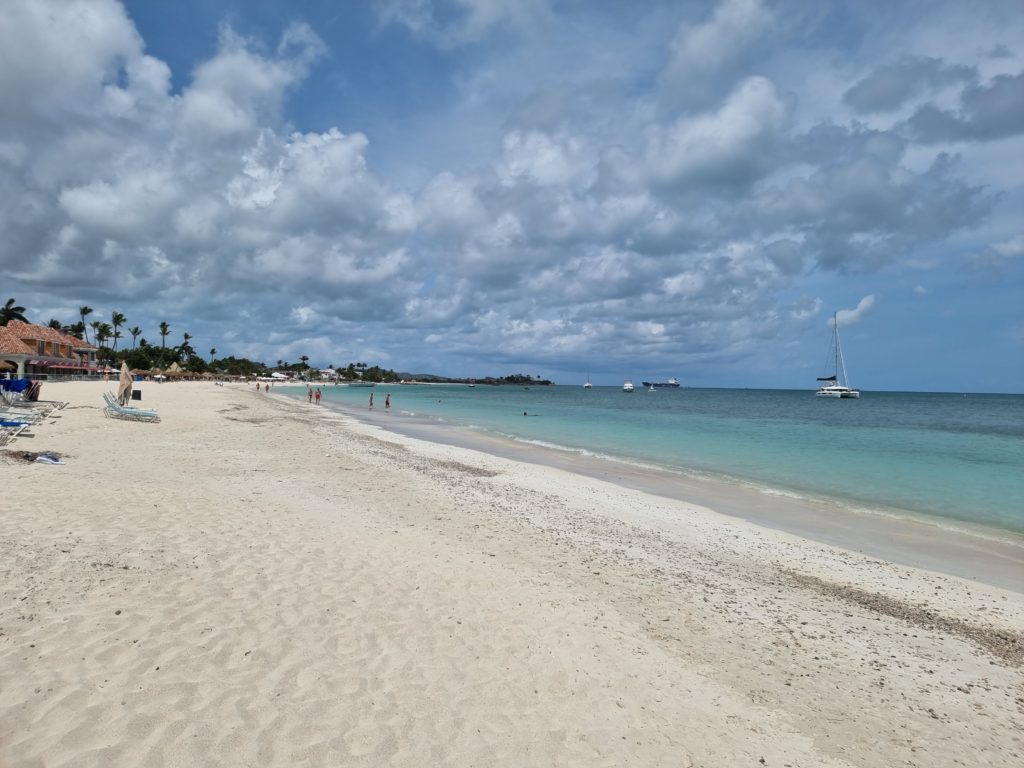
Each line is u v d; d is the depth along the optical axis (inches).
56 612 200.1
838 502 613.0
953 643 284.0
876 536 484.7
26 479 396.2
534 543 392.2
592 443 1145.4
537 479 682.8
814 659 251.6
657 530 466.3
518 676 204.8
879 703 219.0
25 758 131.9
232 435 852.0
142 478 457.7
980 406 3777.1
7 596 205.6
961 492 674.8
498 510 489.4
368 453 798.5
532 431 1400.1
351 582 270.2
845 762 179.8
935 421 2127.2
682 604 301.1
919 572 395.5
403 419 1713.8
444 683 193.5
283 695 173.2
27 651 173.9
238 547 297.9
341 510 421.4
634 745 174.4
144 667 175.8
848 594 345.4
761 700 211.5
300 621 222.5
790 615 301.7
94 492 378.0
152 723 151.2
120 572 242.2
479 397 4271.7
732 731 189.0
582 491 620.4
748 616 294.0
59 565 239.9
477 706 183.0
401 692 184.2
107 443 639.1
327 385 7219.5
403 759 153.2
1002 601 347.6
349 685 183.9
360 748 155.0
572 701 193.6
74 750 137.1
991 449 1110.4
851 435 1400.1
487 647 223.1
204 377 4921.3
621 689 205.6
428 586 278.5
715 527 490.9
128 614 206.8
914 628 299.6
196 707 160.9
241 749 147.3
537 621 253.8
